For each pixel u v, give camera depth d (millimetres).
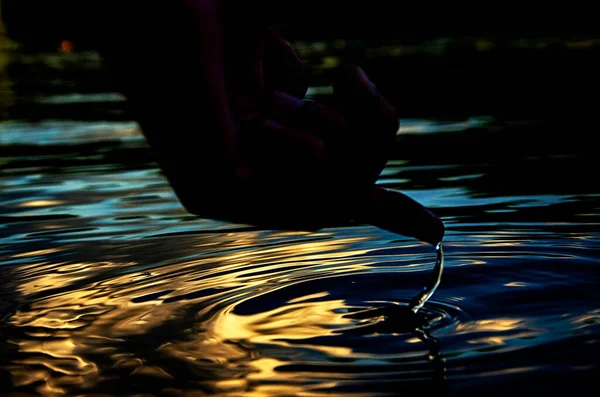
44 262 2271
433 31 15875
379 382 1322
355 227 2613
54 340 1598
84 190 3473
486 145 4426
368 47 12891
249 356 1470
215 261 2227
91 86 9195
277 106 905
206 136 828
